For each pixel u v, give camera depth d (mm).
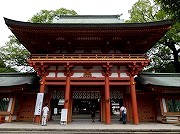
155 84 21156
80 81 20156
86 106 38750
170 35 34844
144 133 13812
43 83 19781
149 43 22375
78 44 22203
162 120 20312
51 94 22750
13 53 37438
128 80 20297
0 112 20641
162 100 21281
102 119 21156
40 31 19625
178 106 21172
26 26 18953
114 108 51500
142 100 22828
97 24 19109
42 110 18641
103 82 20047
